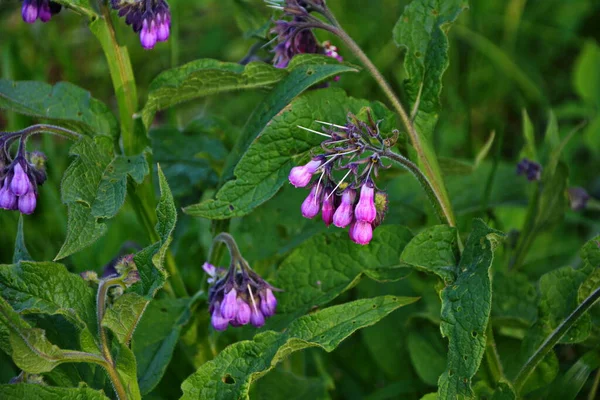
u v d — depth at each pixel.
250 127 0.77
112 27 0.78
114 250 0.93
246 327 0.78
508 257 0.87
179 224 0.87
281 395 0.83
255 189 0.75
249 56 0.83
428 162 0.76
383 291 0.87
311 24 0.77
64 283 0.71
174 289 0.82
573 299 0.76
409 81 0.77
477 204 0.90
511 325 0.81
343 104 0.76
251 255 0.85
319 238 0.78
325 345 0.71
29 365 0.69
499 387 0.74
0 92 0.79
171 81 0.78
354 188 0.72
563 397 0.77
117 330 0.71
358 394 0.86
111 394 0.75
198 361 0.81
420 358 0.84
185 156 0.87
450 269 0.73
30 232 0.94
